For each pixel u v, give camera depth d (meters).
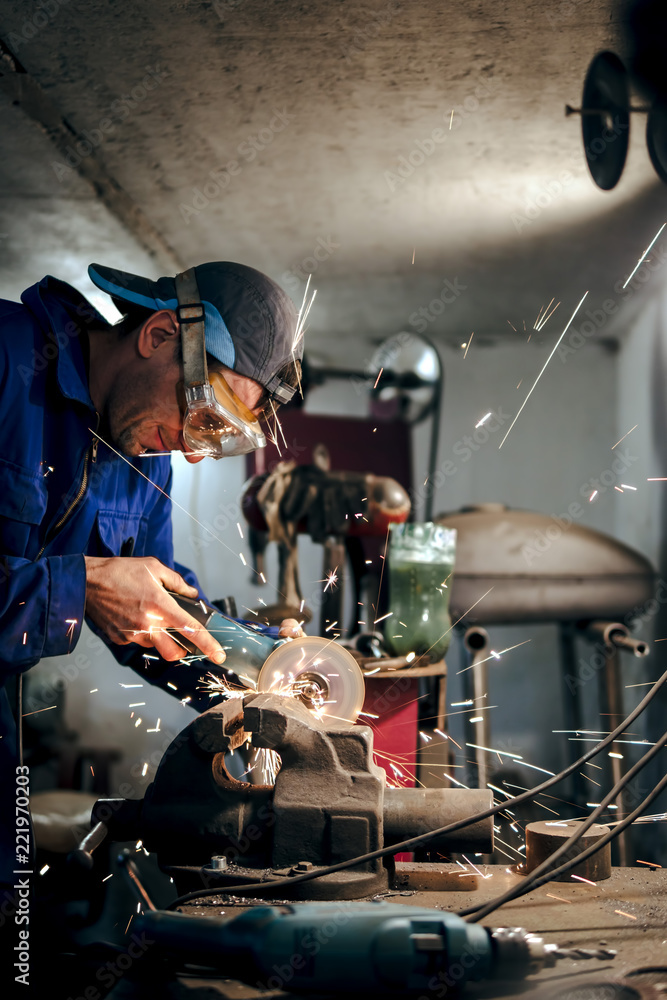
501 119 2.27
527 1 1.77
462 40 1.92
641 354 3.59
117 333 1.38
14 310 1.32
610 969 0.85
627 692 3.46
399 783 1.74
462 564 2.49
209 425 1.22
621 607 2.55
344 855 1.03
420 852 1.33
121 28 1.93
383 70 2.06
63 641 1.16
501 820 2.54
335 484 2.13
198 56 2.03
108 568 1.21
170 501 1.67
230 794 1.08
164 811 1.07
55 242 3.16
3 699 1.30
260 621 1.98
